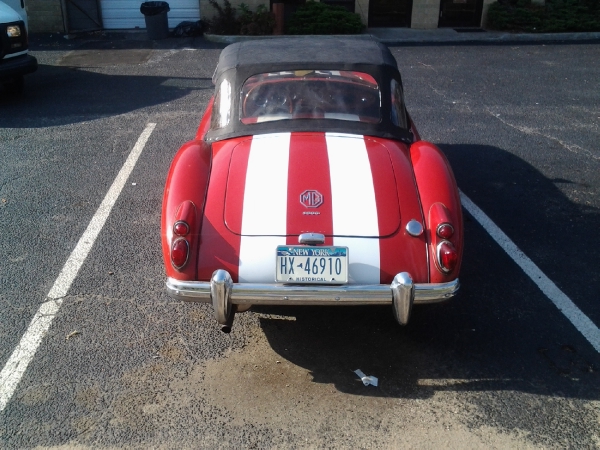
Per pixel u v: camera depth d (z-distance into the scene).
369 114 3.74
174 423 2.84
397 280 2.85
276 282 2.90
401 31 13.66
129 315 3.62
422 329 3.54
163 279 3.99
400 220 3.03
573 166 5.98
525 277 4.05
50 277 3.98
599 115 7.69
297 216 3.00
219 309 2.90
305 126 3.63
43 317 3.58
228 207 3.07
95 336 3.43
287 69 3.82
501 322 3.60
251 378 3.13
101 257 4.23
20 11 8.13
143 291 3.86
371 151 3.45
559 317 3.63
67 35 12.98
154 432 2.78
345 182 3.17
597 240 4.54
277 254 2.89
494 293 3.87
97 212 4.89
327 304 2.92
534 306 3.74
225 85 3.87
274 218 3.00
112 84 8.91
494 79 9.46
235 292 2.88
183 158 3.37
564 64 10.53
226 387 3.07
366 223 2.99
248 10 13.11
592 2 13.54
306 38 4.45
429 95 8.53
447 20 14.13
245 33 12.77
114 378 3.11
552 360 3.27
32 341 3.37
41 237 4.49
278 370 3.20
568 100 8.37
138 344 3.37
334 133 3.60
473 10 14.03
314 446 2.71
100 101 8.05
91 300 3.75
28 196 5.17
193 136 6.65
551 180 5.64
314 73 3.80
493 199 5.23
